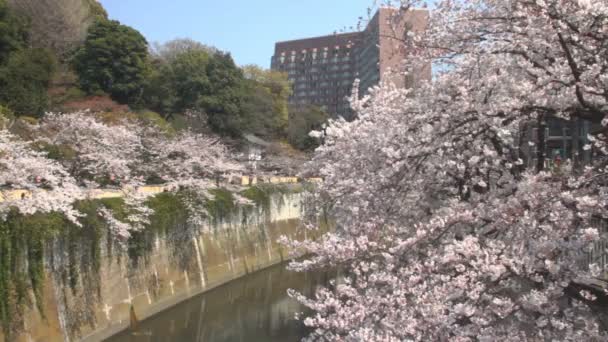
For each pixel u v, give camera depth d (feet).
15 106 79.66
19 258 39.96
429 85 24.20
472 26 23.39
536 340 18.04
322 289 24.79
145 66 122.31
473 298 17.44
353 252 22.67
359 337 18.49
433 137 21.97
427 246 21.03
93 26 114.42
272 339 53.78
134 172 73.82
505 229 19.24
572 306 19.76
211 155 89.76
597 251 19.89
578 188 19.01
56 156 57.16
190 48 165.89
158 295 62.18
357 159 26.71
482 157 22.72
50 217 43.57
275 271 90.48
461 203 21.39
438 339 18.17
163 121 105.81
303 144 156.97
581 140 31.37
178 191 71.36
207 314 63.41
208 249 77.05
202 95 123.54
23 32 99.96
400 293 19.45
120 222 51.93
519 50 22.40
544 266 17.72
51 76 94.12
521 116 21.72
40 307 41.75
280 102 159.94
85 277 48.91
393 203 24.79
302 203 36.94
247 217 91.50
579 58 21.34
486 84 22.21
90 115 73.82
